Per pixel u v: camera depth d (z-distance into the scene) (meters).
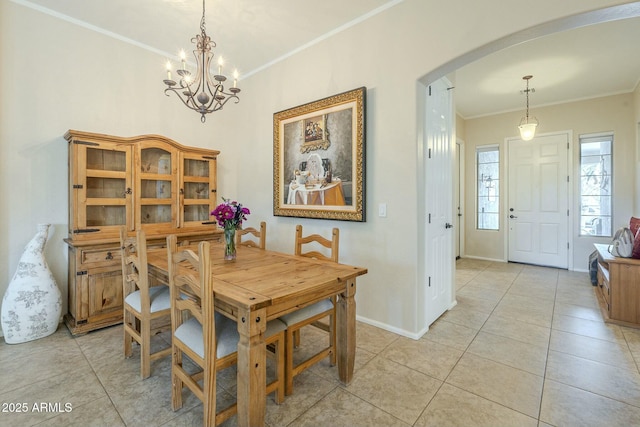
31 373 1.97
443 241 3.05
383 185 2.65
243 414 1.35
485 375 1.96
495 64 3.59
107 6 2.59
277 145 3.48
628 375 1.94
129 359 2.15
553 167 4.98
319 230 3.16
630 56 3.40
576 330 2.62
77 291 2.50
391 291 2.62
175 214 3.16
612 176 4.53
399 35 2.52
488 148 5.65
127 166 2.82
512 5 1.97
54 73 2.70
